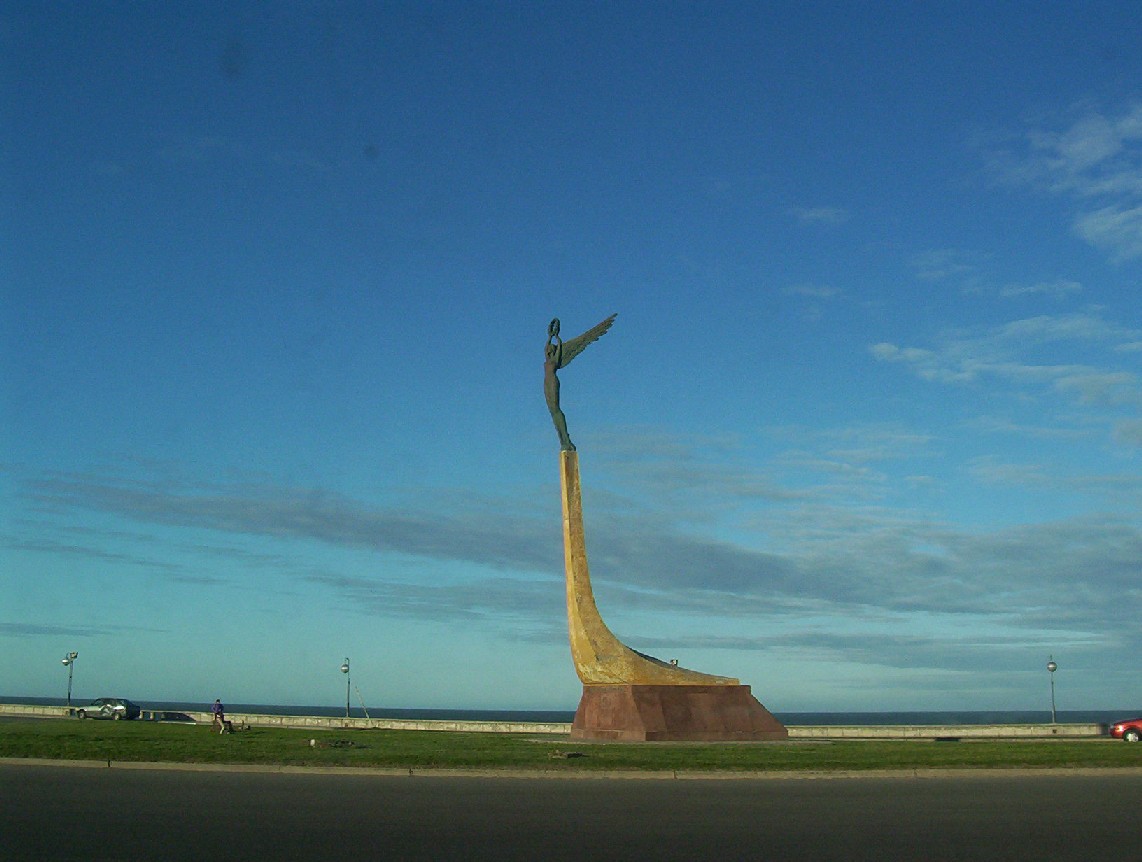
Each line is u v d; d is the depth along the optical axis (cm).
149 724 5112
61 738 3266
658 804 1855
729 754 2875
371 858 1292
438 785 2138
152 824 1536
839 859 1332
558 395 4141
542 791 2047
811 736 4697
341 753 2764
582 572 4003
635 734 3694
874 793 2073
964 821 1670
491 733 4494
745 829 1566
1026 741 4031
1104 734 5012
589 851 1362
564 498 4056
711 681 3881
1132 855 1373
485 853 1336
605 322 4125
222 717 4262
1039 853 1382
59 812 1653
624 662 3875
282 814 1655
